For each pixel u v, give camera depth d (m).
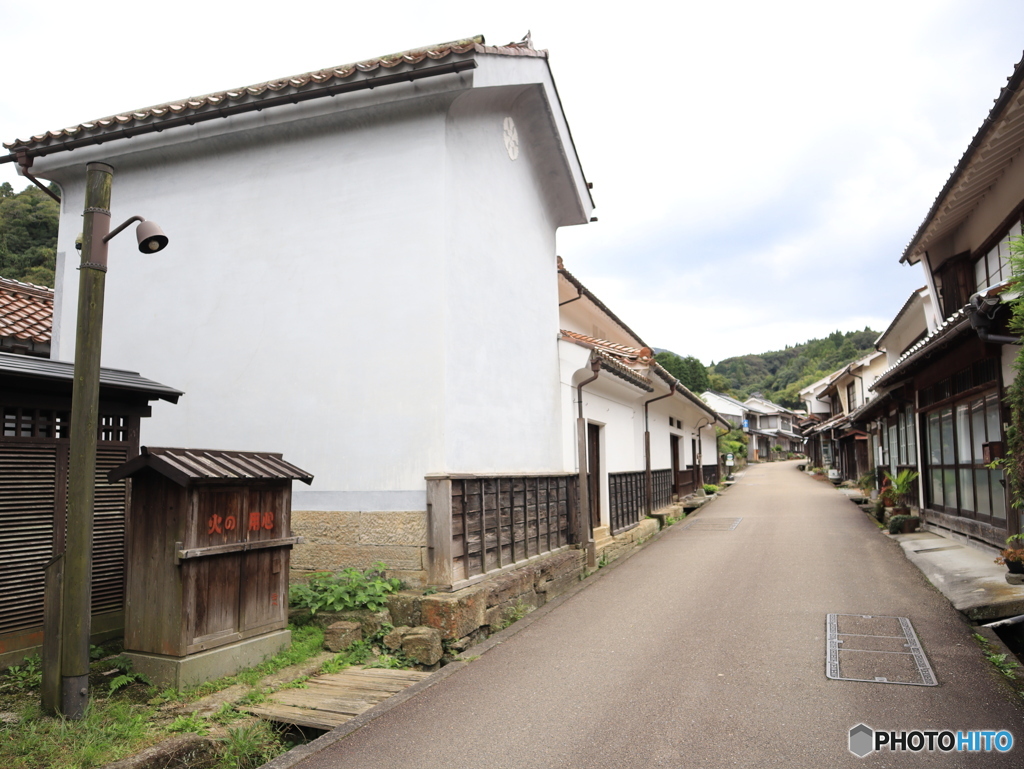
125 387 6.50
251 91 8.21
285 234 8.79
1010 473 7.32
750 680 5.71
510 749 4.51
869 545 13.30
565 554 10.74
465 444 8.25
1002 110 7.60
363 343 8.23
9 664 5.58
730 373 123.75
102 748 4.29
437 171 8.16
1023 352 6.74
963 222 11.98
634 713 5.09
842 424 29.48
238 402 8.72
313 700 5.47
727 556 12.75
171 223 9.41
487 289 9.16
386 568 7.78
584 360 11.64
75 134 9.07
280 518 6.41
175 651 5.40
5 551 5.64
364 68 7.80
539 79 9.61
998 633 6.96
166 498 5.55
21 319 10.66
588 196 12.54
